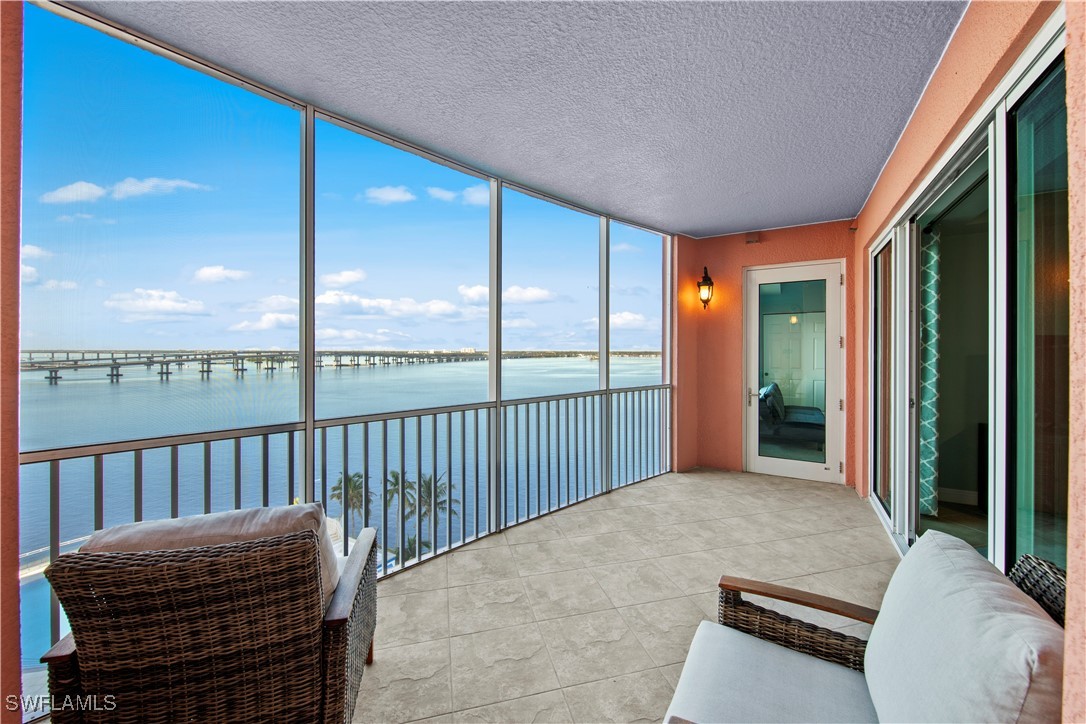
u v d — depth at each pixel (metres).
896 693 0.96
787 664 1.26
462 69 2.09
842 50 1.94
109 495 1.96
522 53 1.98
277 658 1.16
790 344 4.68
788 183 3.41
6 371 0.71
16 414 0.72
